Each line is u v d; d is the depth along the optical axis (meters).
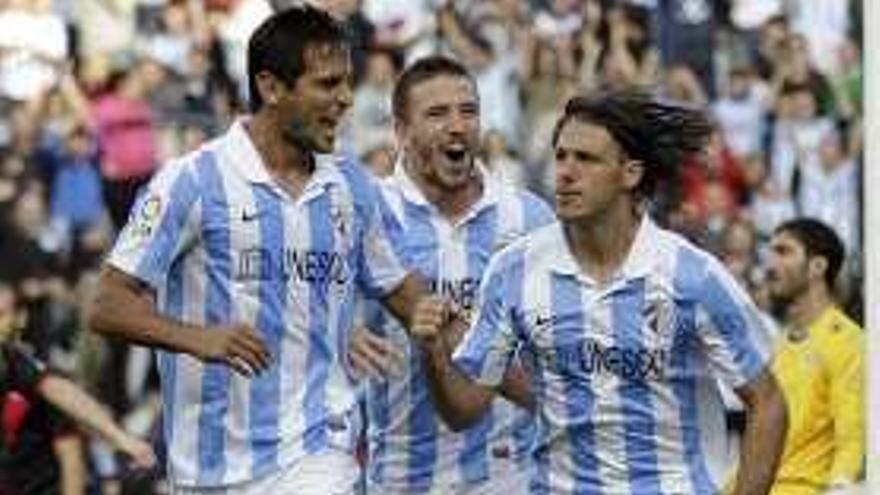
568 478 20.81
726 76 54.09
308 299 21.53
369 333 22.64
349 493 21.55
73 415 31.19
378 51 51.06
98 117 47.34
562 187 20.34
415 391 25.64
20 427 31.23
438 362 21.53
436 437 25.75
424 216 26.00
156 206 21.11
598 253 20.50
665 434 20.61
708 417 20.78
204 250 21.31
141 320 20.80
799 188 53.34
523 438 25.77
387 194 26.06
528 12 52.78
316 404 21.56
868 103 20.98
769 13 55.03
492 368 21.06
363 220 22.02
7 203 45.00
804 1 56.41
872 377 21.00
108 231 46.22
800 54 54.84
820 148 53.94
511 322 20.86
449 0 52.25
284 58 21.12
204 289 21.36
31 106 47.09
